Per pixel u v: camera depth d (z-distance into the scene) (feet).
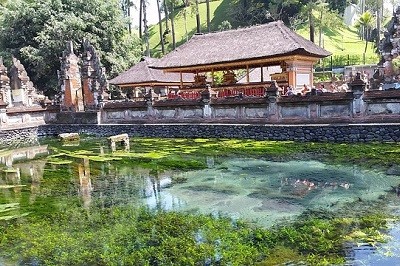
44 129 76.95
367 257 16.84
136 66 92.02
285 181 31.35
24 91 81.71
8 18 100.73
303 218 22.53
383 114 42.55
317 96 46.80
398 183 28.78
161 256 18.42
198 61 68.03
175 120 61.26
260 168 36.37
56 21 95.61
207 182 32.53
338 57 135.44
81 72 77.20
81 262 18.37
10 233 22.59
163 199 28.40
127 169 39.52
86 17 100.37
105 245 20.24
